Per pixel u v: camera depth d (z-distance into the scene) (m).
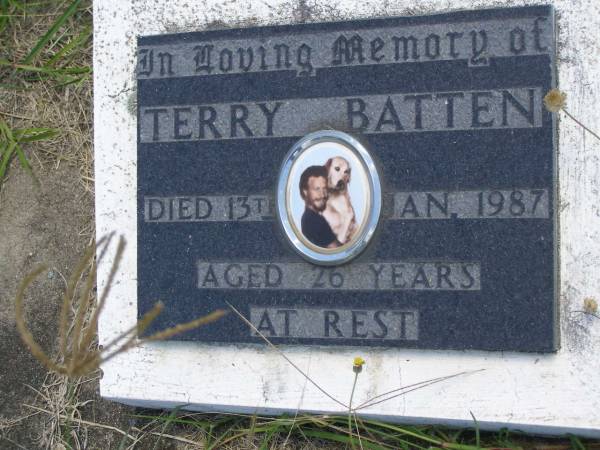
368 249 1.16
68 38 1.31
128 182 1.21
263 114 1.18
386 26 1.16
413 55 1.16
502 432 1.17
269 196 1.18
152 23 1.22
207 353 1.19
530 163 1.13
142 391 1.20
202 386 1.19
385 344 1.15
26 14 1.32
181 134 1.20
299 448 1.21
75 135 1.30
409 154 1.15
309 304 1.17
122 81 1.22
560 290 1.14
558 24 1.14
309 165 1.16
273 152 1.18
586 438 1.16
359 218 1.15
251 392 1.18
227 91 1.19
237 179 1.18
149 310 1.20
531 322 1.13
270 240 1.18
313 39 1.17
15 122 1.32
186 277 1.19
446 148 1.15
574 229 1.14
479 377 1.14
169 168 1.20
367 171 1.15
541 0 1.15
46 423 1.26
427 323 1.15
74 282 1.13
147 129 1.20
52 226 1.29
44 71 1.30
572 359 1.13
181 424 1.23
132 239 1.21
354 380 1.16
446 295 1.14
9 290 1.29
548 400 1.13
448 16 1.15
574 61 1.14
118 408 1.25
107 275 1.21
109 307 1.21
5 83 1.32
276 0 1.19
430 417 1.15
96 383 1.26
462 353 1.15
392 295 1.15
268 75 1.18
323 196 1.16
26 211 1.30
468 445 1.17
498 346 1.13
